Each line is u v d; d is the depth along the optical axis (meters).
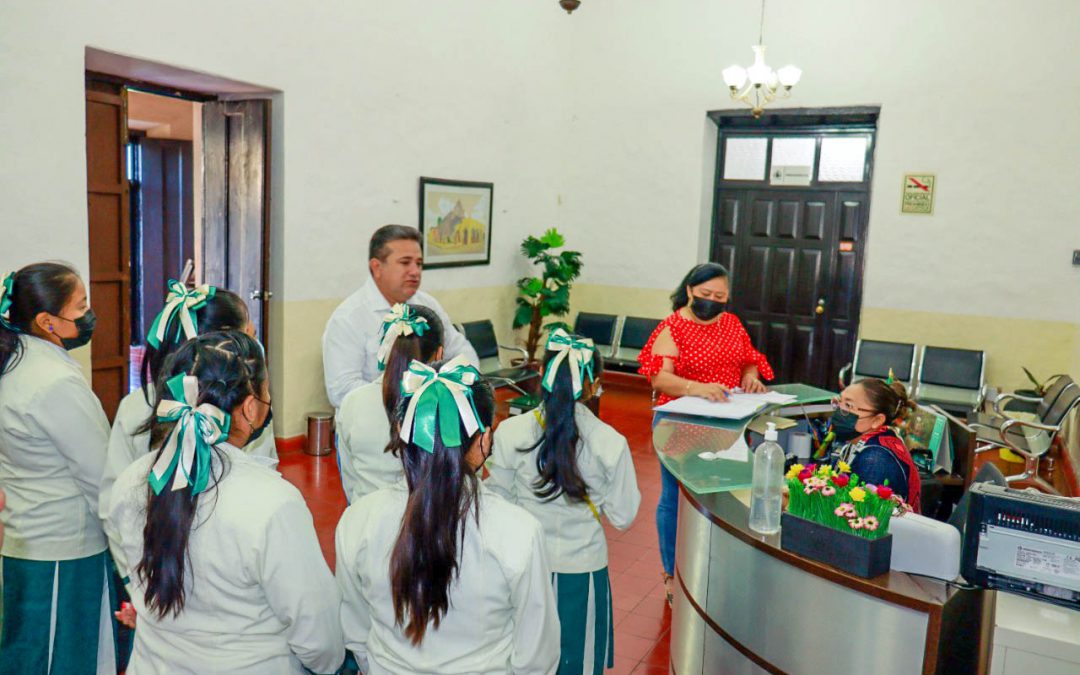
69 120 4.58
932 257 7.66
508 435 2.57
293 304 6.12
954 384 7.35
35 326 2.46
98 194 5.11
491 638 1.68
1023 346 7.42
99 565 2.64
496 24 7.86
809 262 8.46
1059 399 5.92
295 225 6.06
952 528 2.25
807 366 8.56
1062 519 2.10
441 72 7.25
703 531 2.85
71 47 4.54
